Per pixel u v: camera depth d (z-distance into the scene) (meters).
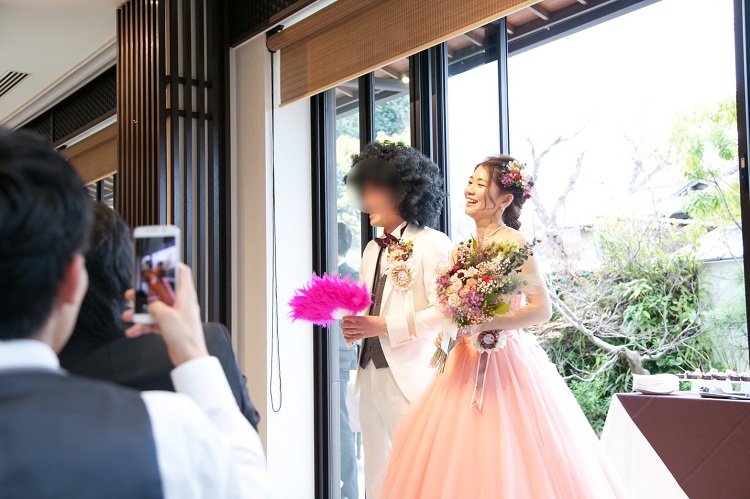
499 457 2.66
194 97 4.68
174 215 4.48
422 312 3.04
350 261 4.41
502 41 3.75
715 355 3.75
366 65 3.90
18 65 5.90
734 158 3.69
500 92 3.73
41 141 0.84
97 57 5.80
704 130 3.77
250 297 4.50
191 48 4.68
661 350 3.94
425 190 3.26
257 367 4.41
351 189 3.30
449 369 2.93
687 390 3.46
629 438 3.03
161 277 1.02
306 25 4.20
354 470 4.30
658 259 3.97
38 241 0.79
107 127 6.23
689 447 2.88
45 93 6.61
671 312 3.92
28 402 0.75
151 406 0.82
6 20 5.05
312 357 4.52
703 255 3.82
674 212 3.91
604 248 4.16
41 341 0.83
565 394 2.94
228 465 0.85
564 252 4.30
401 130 4.09
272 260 4.43
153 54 4.66
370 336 3.06
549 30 4.16
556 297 4.32
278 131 4.52
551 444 2.70
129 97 4.89
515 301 2.94
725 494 2.79
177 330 1.00
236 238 4.63
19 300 0.80
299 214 4.55
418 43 3.62
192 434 0.82
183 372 1.00
